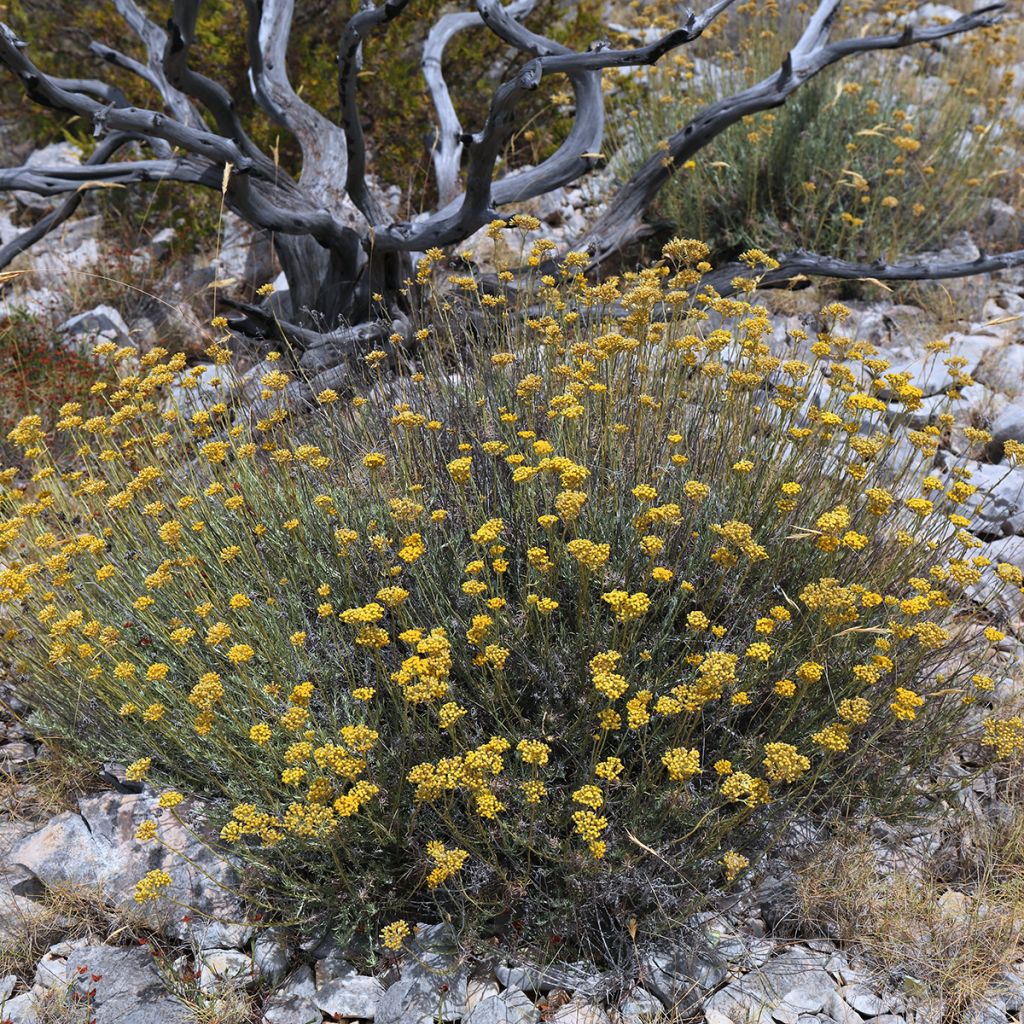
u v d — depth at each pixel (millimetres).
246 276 6656
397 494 3312
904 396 3086
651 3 7527
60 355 5594
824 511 3068
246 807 2232
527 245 6277
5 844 2861
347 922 2418
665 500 3090
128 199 7316
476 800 2172
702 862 2441
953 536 2994
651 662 2643
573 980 2342
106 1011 2348
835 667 2742
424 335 3977
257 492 3439
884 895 2490
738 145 6074
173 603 3055
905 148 5562
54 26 8055
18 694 3256
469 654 2738
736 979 2328
